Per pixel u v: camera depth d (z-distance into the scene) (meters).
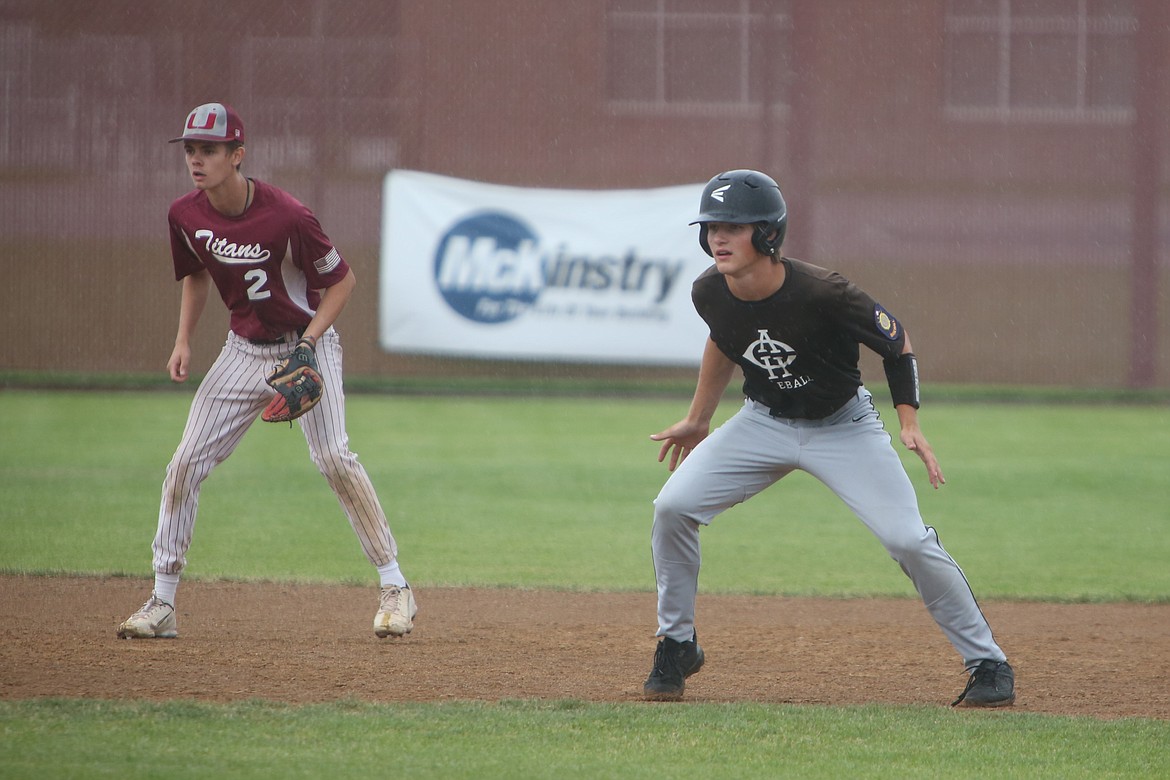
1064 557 30.08
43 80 67.00
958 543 31.67
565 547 30.61
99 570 26.61
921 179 69.44
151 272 67.25
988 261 69.31
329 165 67.88
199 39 67.44
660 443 48.56
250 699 16.64
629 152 68.69
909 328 69.38
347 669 18.73
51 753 13.93
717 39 68.75
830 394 16.36
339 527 32.38
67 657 18.98
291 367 19.28
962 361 69.38
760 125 69.00
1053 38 69.25
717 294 15.99
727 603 25.08
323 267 19.80
